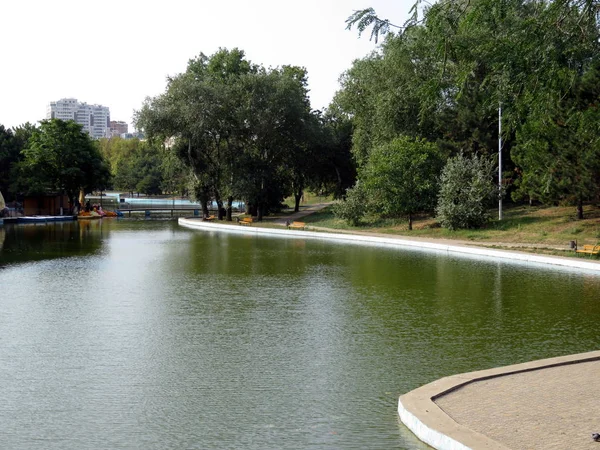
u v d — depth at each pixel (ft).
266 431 27.25
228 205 205.05
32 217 220.23
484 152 146.00
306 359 38.88
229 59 218.18
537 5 44.91
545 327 47.52
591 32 43.21
